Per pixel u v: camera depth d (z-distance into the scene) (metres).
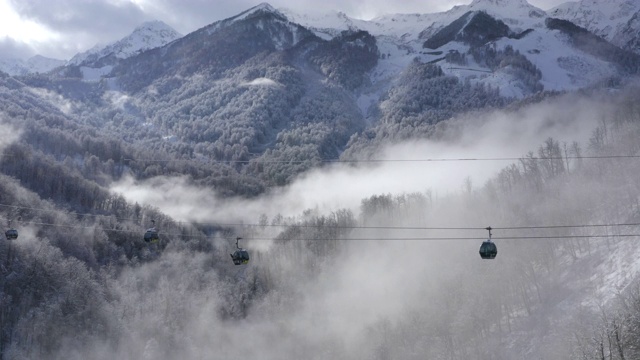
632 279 167.00
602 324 137.00
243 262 73.25
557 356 155.25
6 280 196.75
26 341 181.50
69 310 192.88
